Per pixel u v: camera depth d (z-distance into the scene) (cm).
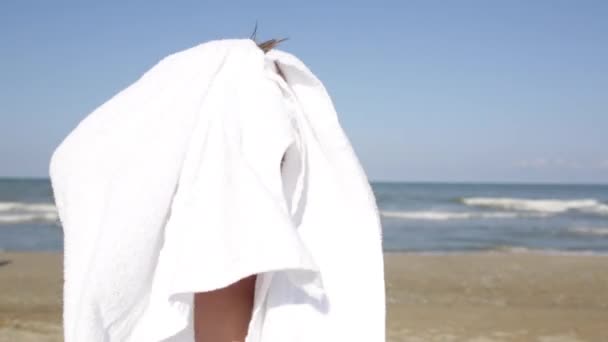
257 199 133
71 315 132
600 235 2538
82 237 138
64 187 147
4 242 2078
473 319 828
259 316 151
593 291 1069
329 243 159
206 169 138
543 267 1355
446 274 1245
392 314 855
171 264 134
